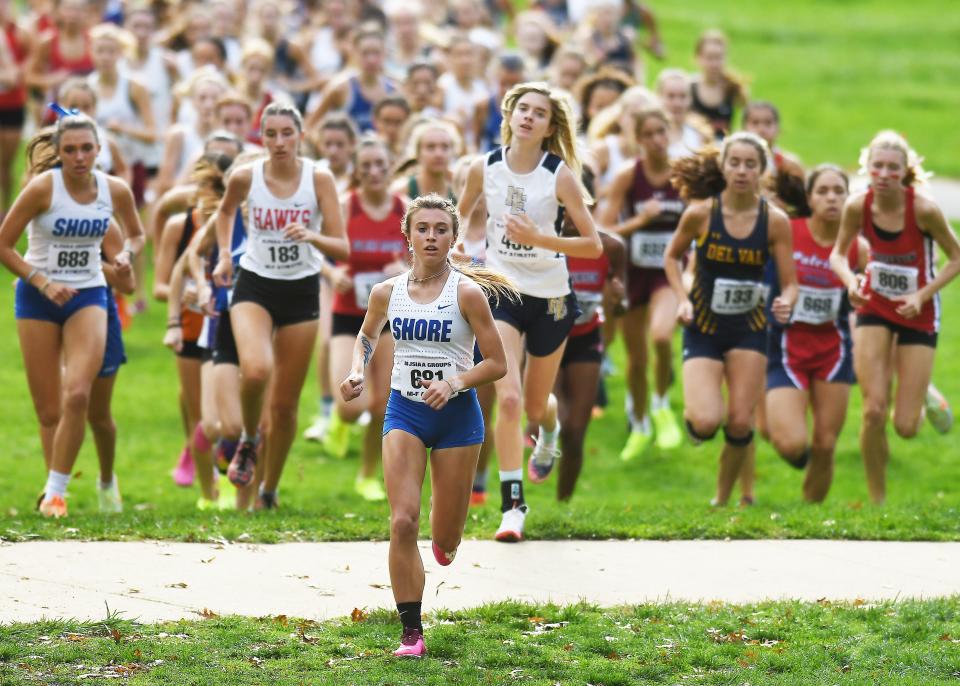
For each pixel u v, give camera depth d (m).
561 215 29.03
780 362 36.56
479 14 75.94
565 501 35.91
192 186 38.28
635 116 40.91
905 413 34.66
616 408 51.12
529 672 21.44
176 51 64.88
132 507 38.19
